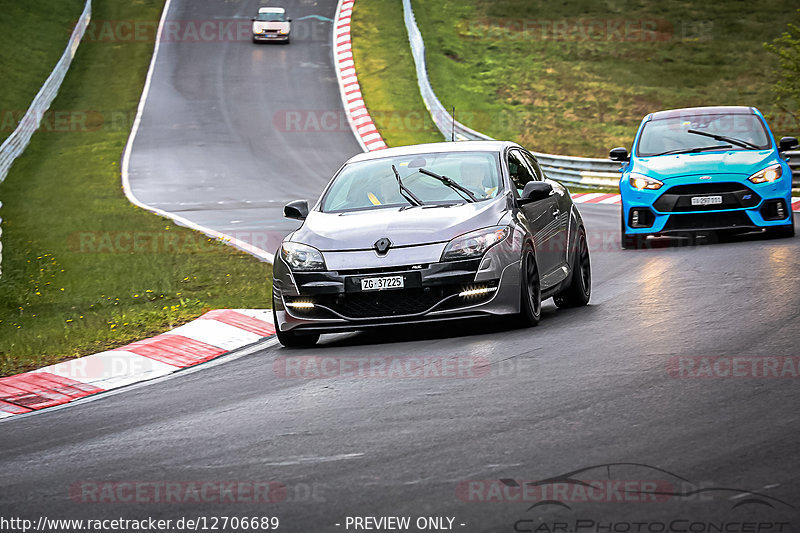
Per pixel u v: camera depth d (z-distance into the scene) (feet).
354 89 497.87
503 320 103.40
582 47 577.43
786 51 358.02
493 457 58.80
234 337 118.32
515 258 102.12
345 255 101.91
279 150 393.50
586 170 310.24
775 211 163.73
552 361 85.87
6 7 607.37
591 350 89.25
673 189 165.78
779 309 101.35
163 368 105.29
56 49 571.28
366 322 100.83
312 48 577.43
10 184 334.44
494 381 79.82
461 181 110.42
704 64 547.90
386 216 105.81
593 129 434.71
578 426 64.13
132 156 384.06
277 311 106.01
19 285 165.27
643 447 58.44
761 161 166.50
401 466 58.59
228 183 330.95
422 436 64.90
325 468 59.62
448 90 496.23
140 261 181.78
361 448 63.36
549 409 69.21
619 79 521.65
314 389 84.07
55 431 79.10
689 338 90.89
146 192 315.99
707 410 65.67
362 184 113.80
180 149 395.75
